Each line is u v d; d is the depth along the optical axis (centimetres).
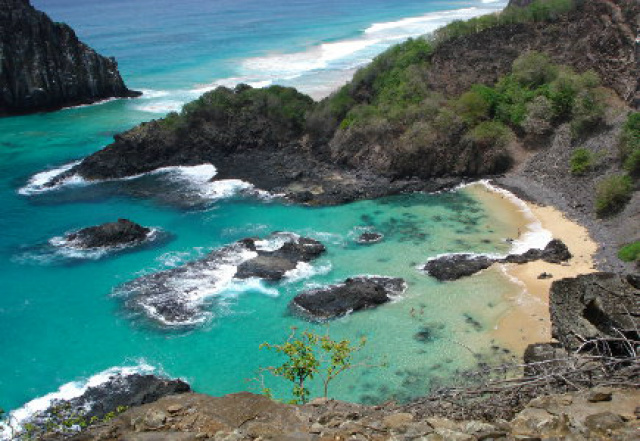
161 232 6109
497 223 6050
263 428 1166
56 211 6662
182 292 4981
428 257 5431
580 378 1411
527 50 8062
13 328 4625
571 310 2250
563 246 5303
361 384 3803
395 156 7200
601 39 7644
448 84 7931
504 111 7462
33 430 1852
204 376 4056
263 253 5572
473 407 1384
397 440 1121
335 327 4450
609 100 7069
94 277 5309
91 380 4053
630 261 4962
